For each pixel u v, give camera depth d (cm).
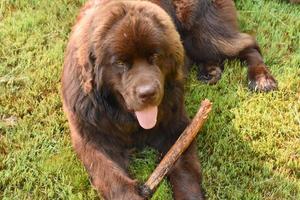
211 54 241
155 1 220
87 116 196
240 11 266
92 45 184
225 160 210
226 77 237
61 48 247
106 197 193
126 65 182
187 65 240
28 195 202
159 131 207
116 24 181
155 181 192
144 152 212
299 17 262
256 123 220
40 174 206
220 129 219
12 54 246
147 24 180
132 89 181
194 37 238
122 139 204
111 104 195
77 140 202
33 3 269
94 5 207
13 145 216
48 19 261
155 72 183
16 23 258
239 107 227
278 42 253
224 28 240
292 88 234
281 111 225
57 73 238
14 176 206
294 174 207
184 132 199
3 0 268
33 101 229
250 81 236
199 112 201
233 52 242
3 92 232
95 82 188
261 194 201
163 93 190
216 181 204
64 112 219
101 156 198
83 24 195
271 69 242
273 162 210
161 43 182
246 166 207
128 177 196
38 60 243
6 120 224
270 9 267
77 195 200
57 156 211
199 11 233
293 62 243
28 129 220
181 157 201
